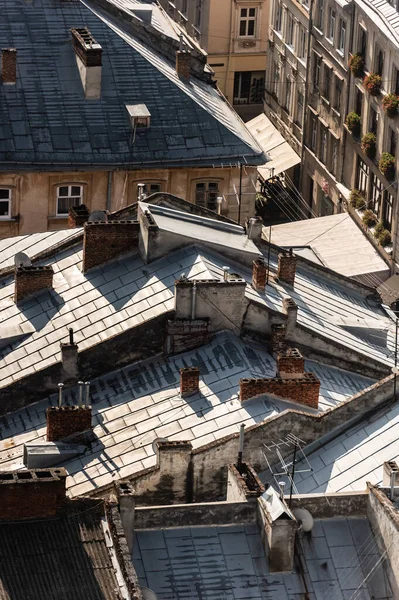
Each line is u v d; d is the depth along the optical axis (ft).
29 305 320.70
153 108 407.23
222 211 410.72
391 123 448.24
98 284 319.47
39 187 398.42
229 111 424.05
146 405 295.28
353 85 476.54
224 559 238.27
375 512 241.76
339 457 271.28
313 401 291.38
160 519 239.91
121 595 222.89
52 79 405.80
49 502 231.30
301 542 240.94
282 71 541.34
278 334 304.50
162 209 326.03
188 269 313.12
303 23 518.78
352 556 240.32
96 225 319.06
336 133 491.31
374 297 351.87
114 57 412.77
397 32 445.78
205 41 574.56
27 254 340.18
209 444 271.90
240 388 289.74
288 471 265.13
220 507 241.14
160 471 271.69
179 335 303.48
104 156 398.21
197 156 402.93
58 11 417.49
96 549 229.04
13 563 225.76
